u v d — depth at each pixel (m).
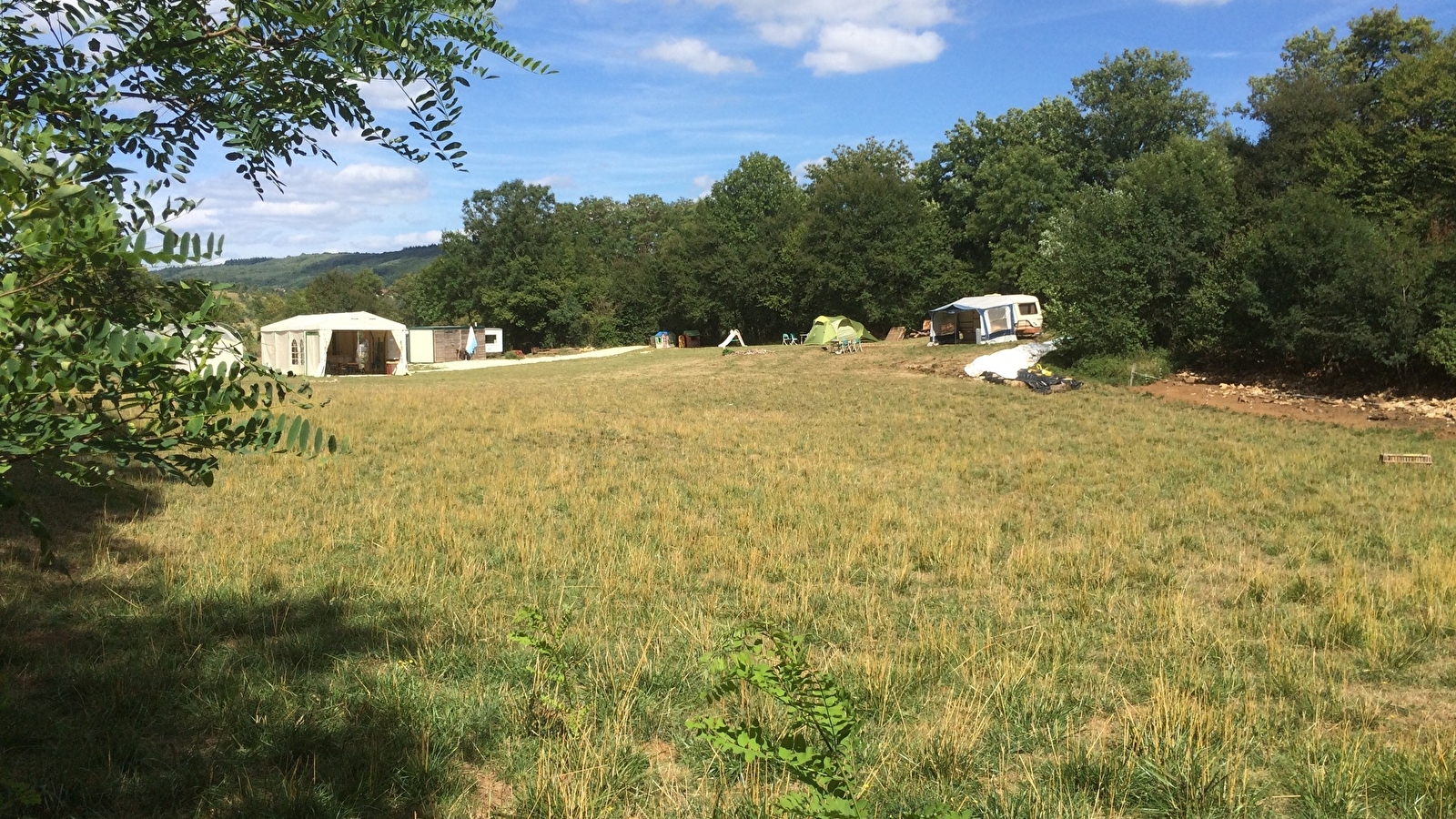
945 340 44.44
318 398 26.66
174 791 4.19
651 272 78.31
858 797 3.75
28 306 1.79
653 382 35.97
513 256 81.19
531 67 2.57
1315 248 26.28
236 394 2.00
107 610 6.74
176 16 2.36
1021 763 4.82
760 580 8.41
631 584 8.20
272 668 5.68
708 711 5.31
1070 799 4.34
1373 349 24.67
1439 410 22.73
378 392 29.45
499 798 4.38
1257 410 25.08
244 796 4.16
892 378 34.50
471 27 2.48
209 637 6.31
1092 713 5.55
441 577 8.22
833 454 17.84
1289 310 26.75
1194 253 31.12
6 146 1.83
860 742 4.56
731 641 5.47
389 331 46.28
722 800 4.26
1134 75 60.50
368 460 15.07
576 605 7.59
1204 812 4.30
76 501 10.18
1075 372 31.98
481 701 5.38
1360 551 10.27
